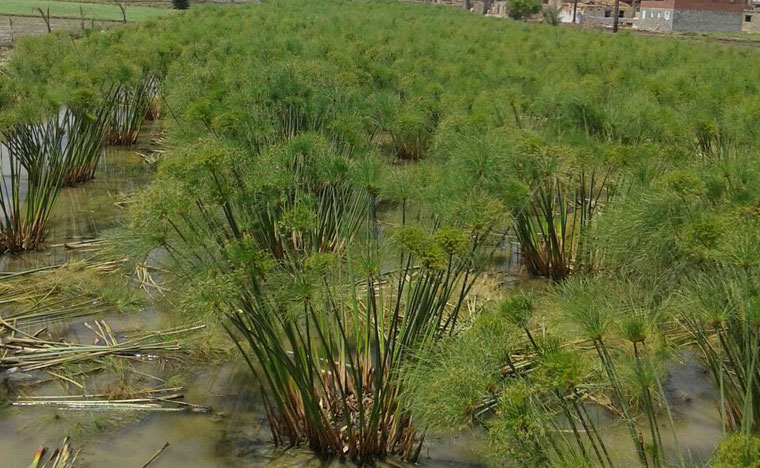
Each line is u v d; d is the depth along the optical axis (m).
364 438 4.16
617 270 5.53
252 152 5.91
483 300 5.75
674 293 4.15
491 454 3.84
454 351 3.64
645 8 51.12
